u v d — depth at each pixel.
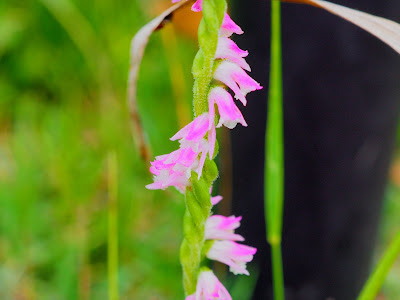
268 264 0.21
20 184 0.29
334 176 0.19
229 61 0.13
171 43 0.27
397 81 0.18
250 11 0.18
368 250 0.21
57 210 0.29
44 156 0.31
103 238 0.28
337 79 0.18
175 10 0.15
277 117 0.16
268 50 0.18
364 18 0.14
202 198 0.13
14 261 0.28
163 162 0.13
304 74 0.18
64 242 0.28
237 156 0.20
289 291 0.21
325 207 0.19
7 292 0.26
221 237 0.14
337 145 0.18
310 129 0.18
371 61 0.18
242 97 0.12
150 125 0.30
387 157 0.19
